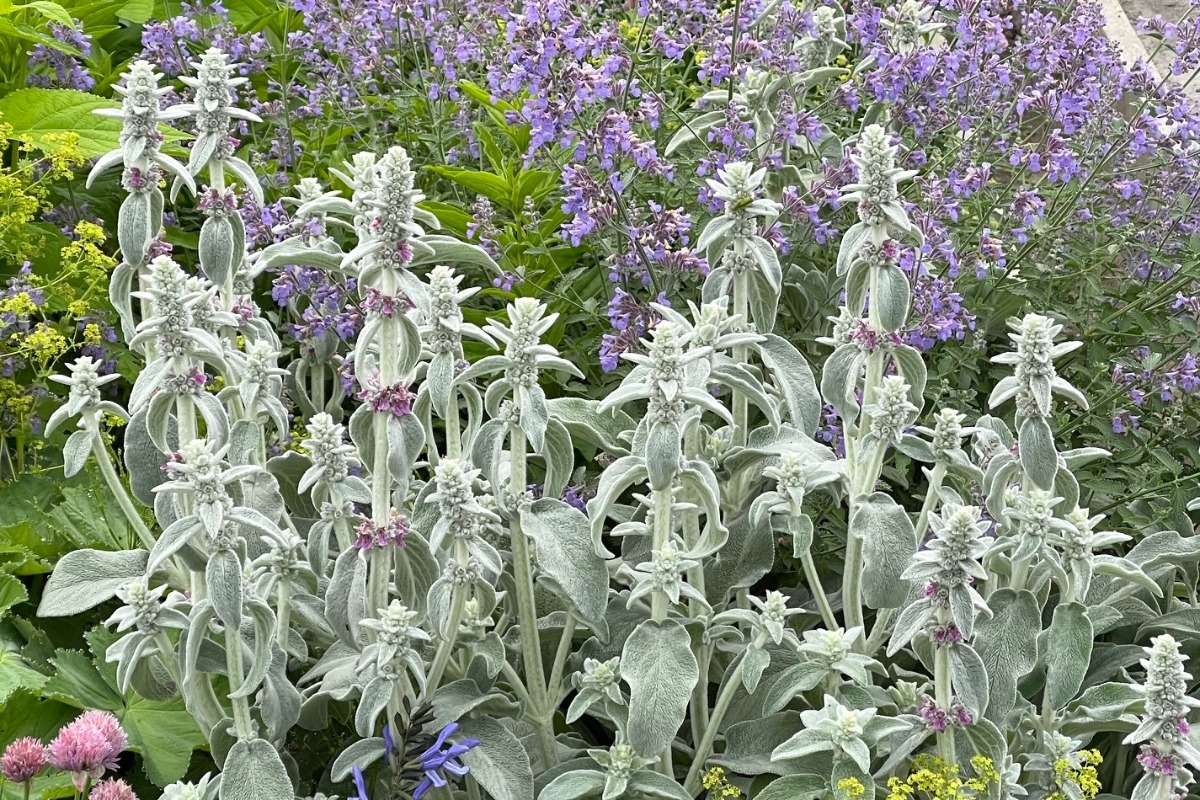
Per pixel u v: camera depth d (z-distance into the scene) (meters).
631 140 3.41
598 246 3.98
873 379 2.58
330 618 2.28
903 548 2.46
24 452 3.80
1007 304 4.05
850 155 3.51
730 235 2.71
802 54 3.98
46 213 4.25
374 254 2.16
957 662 2.20
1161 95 4.18
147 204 2.37
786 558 3.39
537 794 2.43
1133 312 3.94
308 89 4.77
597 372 4.00
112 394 3.99
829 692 2.44
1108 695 2.47
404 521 2.29
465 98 4.59
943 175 4.16
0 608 3.00
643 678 2.25
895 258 2.48
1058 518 2.59
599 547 2.38
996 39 4.02
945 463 2.62
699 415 2.45
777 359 2.79
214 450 2.19
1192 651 2.88
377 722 2.52
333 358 3.65
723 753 2.56
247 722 2.22
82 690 2.86
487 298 4.40
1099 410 3.87
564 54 3.56
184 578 2.43
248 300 2.84
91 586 2.33
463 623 2.42
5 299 3.54
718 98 3.82
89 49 4.66
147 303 2.45
